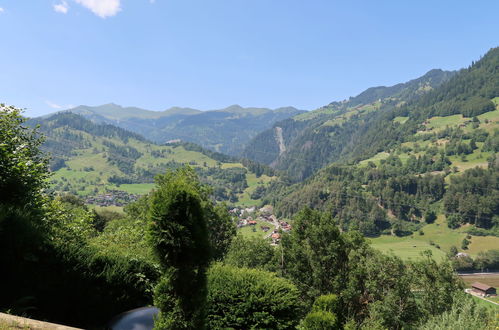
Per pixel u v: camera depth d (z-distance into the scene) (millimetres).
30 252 6082
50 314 6328
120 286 7730
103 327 6875
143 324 6746
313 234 37031
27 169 9297
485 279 136250
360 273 36188
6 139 10164
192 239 5125
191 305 5113
